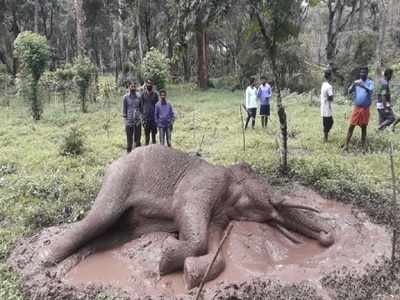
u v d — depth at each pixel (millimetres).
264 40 7574
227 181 5395
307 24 36156
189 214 4871
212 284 4281
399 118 11938
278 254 5016
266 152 9859
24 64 15258
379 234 5504
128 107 10039
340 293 4262
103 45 41375
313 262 4840
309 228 5328
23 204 6867
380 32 21844
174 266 4559
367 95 9836
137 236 5289
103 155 9922
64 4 35719
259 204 5375
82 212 6422
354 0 27531
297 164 8281
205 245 4637
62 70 19641
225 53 40750
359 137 11125
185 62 33969
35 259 4949
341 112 16219
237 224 5301
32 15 32281
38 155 9766
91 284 4418
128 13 28547
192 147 10883
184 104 19500
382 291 4422
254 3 6879
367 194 6883
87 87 18031
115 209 5105
